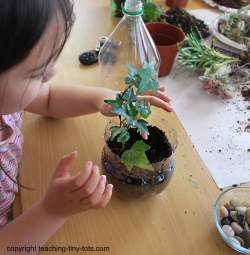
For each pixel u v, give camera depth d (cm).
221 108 89
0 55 50
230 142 80
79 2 120
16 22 48
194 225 65
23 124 81
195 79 97
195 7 122
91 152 76
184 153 77
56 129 81
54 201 60
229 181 72
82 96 83
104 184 59
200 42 103
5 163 73
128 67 68
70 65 96
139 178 65
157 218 66
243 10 112
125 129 63
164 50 91
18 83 55
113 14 114
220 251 62
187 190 70
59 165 62
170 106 81
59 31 54
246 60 99
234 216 65
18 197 71
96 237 63
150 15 105
